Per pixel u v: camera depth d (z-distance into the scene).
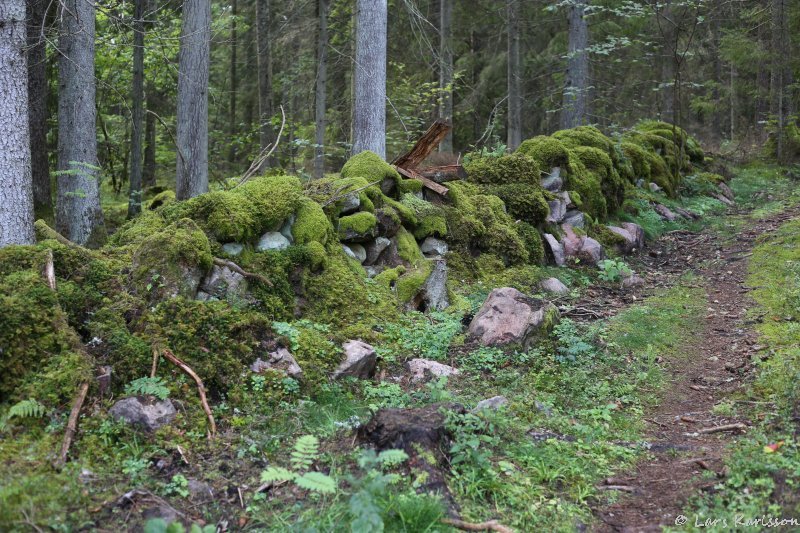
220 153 20.72
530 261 9.62
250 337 5.38
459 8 21.55
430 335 6.62
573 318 7.96
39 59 11.50
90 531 3.49
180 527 3.28
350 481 3.60
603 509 4.07
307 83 18.91
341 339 6.01
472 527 3.63
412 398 5.44
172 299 5.37
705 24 22.80
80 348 4.72
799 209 13.48
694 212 13.79
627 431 5.17
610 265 9.35
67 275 5.41
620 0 19.05
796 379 5.38
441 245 8.85
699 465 4.48
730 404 5.48
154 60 14.50
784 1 19.78
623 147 14.25
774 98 19.94
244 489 4.04
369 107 10.73
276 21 19.30
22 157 5.82
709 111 24.08
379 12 10.68
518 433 4.86
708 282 9.33
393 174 8.80
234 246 6.31
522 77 22.27
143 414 4.42
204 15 9.90
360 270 7.34
